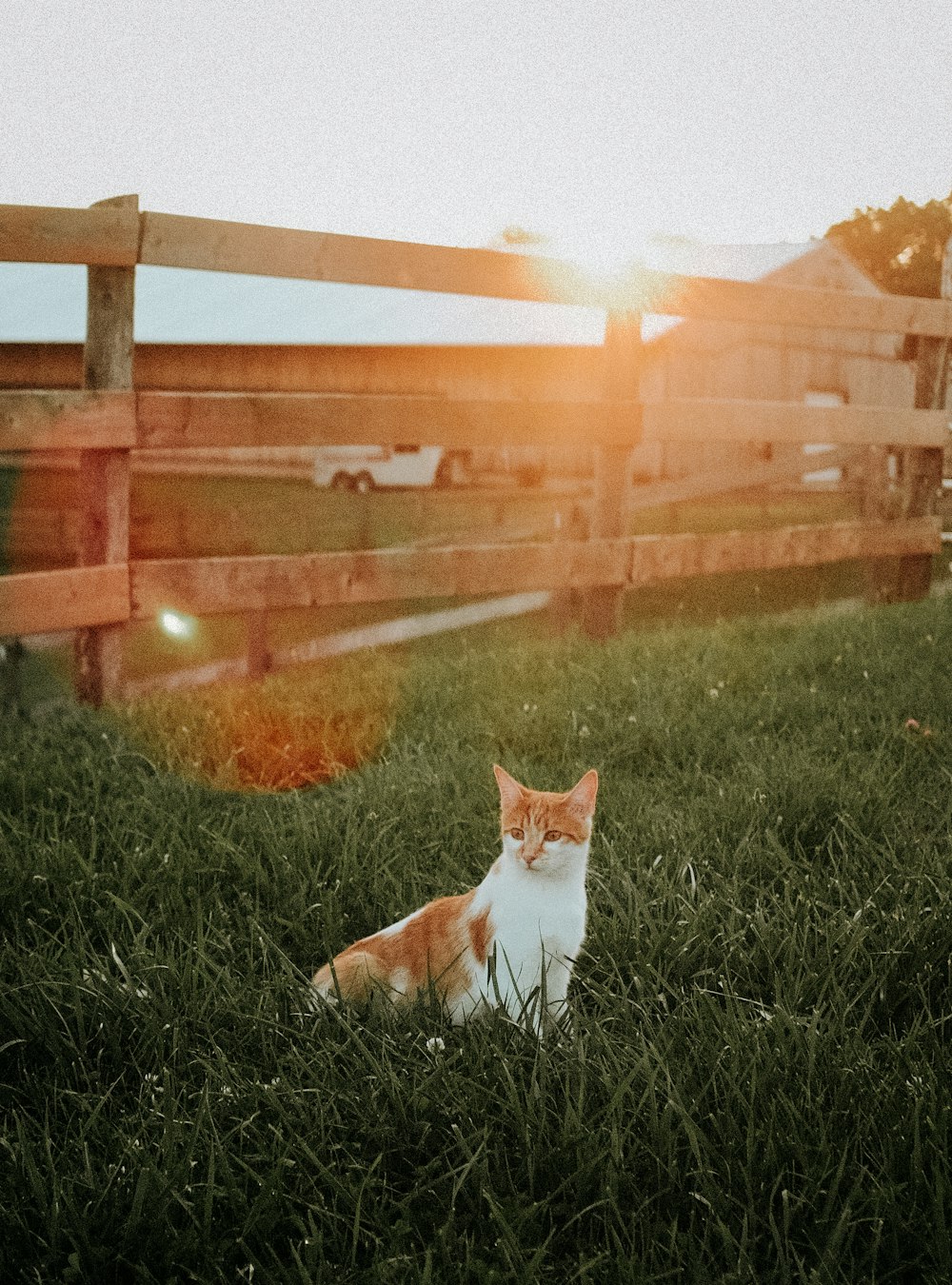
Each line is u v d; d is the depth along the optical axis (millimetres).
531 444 6621
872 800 3803
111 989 2566
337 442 5945
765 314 7500
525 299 6516
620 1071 2184
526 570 6805
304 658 6562
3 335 15766
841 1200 1928
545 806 2617
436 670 6012
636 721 4863
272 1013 2529
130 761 4520
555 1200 2012
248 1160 2072
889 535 8461
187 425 5477
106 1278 1871
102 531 5414
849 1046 2275
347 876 3252
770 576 11211
